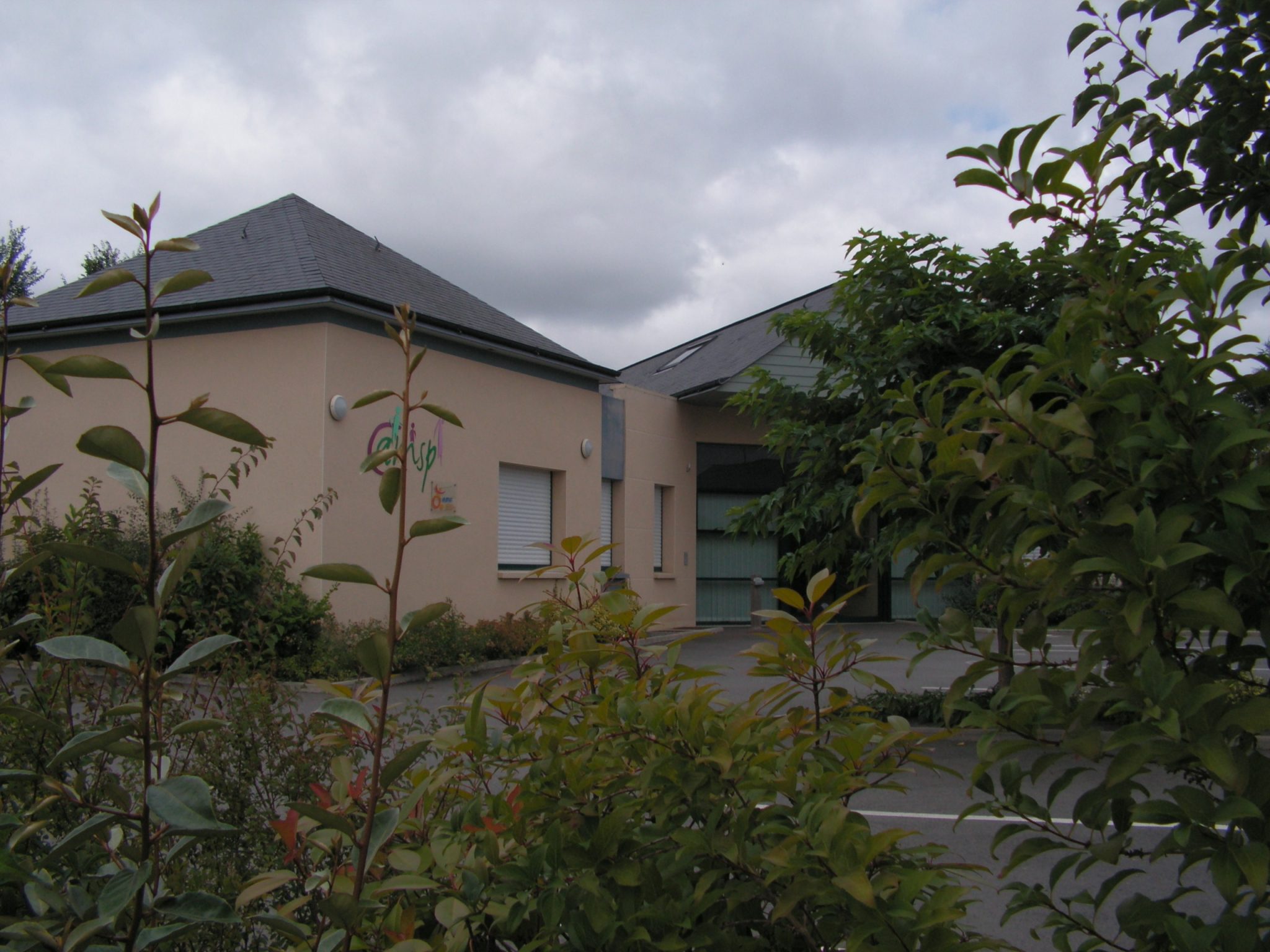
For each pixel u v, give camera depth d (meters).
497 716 2.20
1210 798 1.43
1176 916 1.57
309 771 2.99
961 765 8.24
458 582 15.59
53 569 2.91
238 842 2.81
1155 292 1.85
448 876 1.86
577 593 2.41
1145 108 2.52
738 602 23.48
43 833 2.28
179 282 1.28
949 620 1.84
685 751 1.87
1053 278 8.81
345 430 13.78
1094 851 1.59
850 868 1.57
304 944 1.78
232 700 3.07
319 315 13.64
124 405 14.83
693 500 23.09
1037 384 1.71
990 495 1.70
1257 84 2.45
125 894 1.27
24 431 15.33
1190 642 1.67
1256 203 2.52
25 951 1.32
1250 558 1.46
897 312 9.52
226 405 14.16
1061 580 1.57
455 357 15.86
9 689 2.53
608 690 2.08
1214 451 1.51
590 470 19.08
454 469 15.70
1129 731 1.47
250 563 12.17
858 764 1.92
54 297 16.28
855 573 10.01
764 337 24.28
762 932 1.95
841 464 10.02
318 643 12.02
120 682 2.67
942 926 1.60
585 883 1.71
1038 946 4.38
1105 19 2.61
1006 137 1.91
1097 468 1.68
